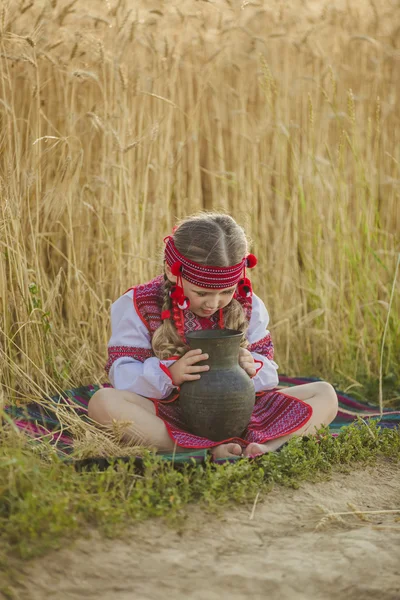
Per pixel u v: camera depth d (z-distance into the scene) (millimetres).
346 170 4910
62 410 3086
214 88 4676
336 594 1893
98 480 2328
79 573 1914
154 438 2758
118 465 2418
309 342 4520
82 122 4383
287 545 2133
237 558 2041
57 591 1836
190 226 2863
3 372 3416
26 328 3562
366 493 2576
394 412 3541
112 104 4184
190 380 2756
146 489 2305
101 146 4371
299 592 1893
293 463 2646
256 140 4586
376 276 4555
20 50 3984
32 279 3762
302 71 4930
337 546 2125
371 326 4578
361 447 2908
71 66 4062
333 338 4402
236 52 4934
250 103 4973
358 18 5105
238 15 4609
